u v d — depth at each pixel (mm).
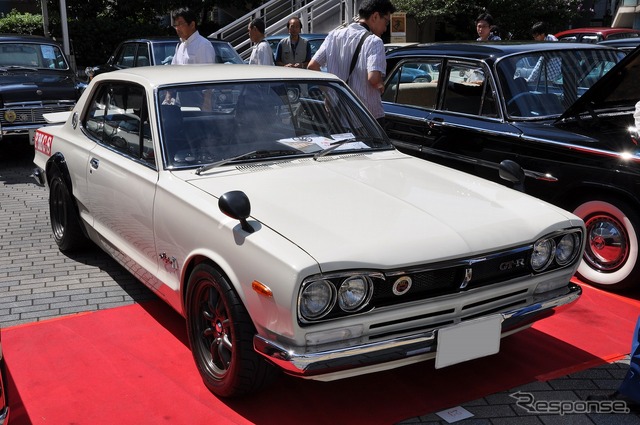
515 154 5402
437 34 21797
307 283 2916
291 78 4621
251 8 23375
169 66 4883
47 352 4094
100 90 5086
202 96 4270
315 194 3613
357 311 3043
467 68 5910
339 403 3555
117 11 23344
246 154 4055
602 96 5367
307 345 3006
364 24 6133
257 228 3215
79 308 4762
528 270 3477
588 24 26406
